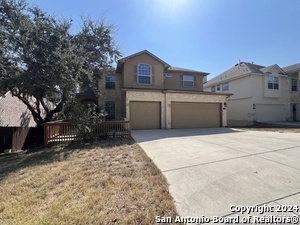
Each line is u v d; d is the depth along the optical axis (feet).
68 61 27.71
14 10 26.96
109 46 36.78
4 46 26.35
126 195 11.02
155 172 14.80
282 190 11.30
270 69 66.69
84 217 8.78
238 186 11.98
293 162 16.42
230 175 13.79
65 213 9.14
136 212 9.20
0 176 16.03
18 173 16.51
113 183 12.83
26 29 26.63
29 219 8.91
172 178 13.57
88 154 21.83
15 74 26.50
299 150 20.72
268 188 11.60
